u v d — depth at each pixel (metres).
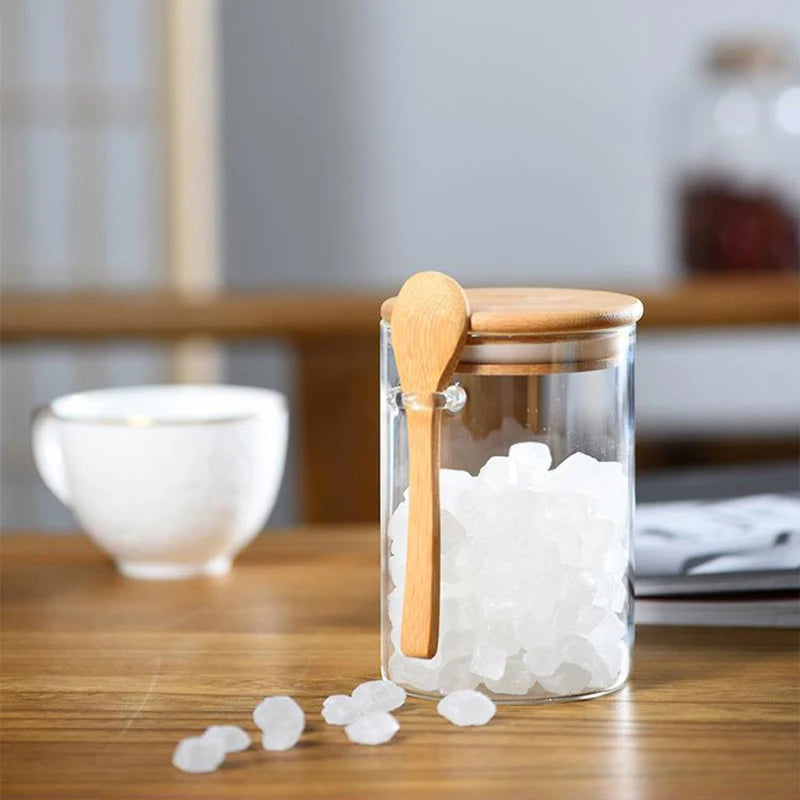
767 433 2.64
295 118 2.93
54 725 0.72
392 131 2.95
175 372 2.84
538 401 0.73
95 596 0.88
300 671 0.78
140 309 1.56
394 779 0.68
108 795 0.67
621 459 0.75
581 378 0.73
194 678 0.77
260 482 0.91
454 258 2.99
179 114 2.71
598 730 0.71
